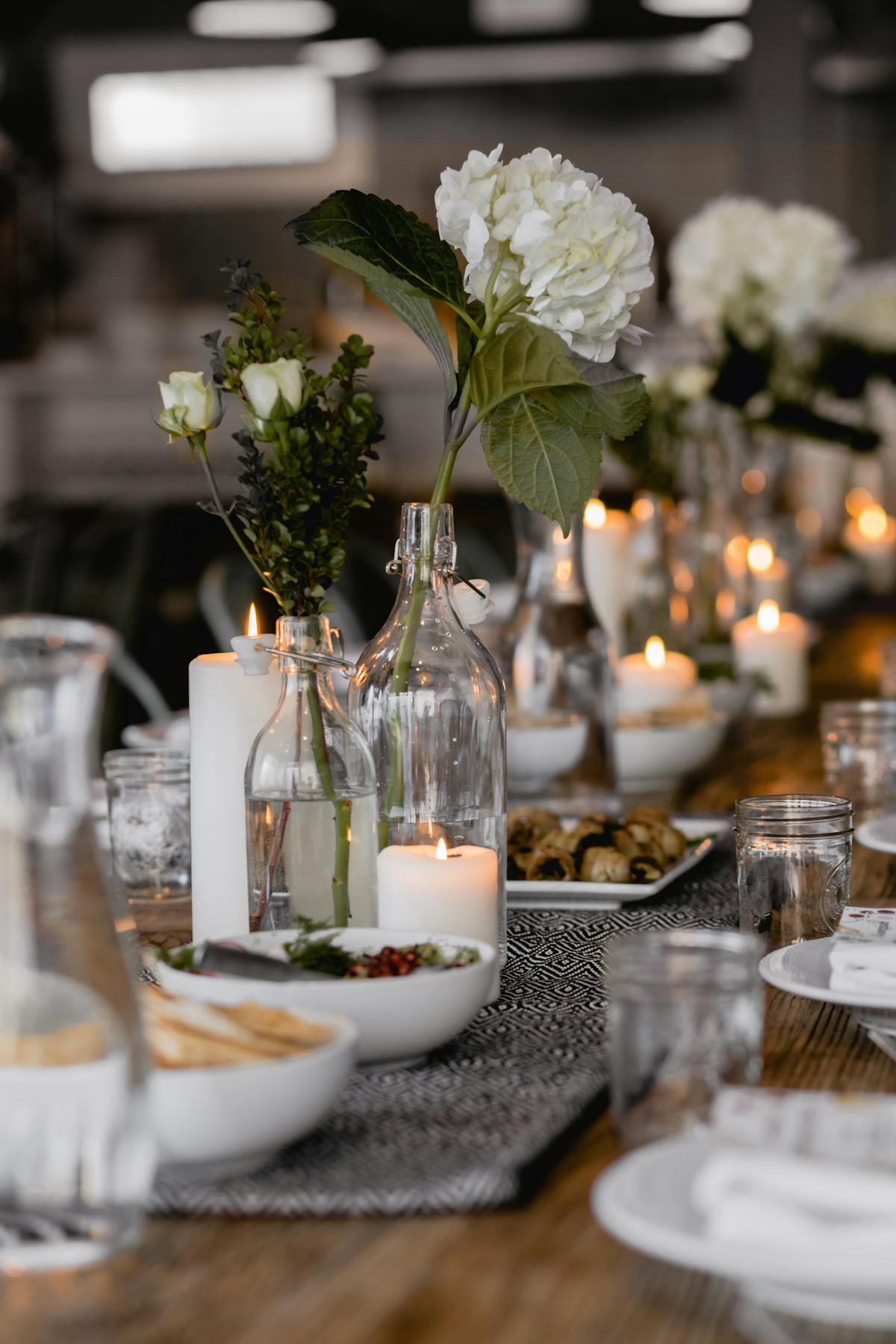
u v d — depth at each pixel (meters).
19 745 0.65
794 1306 0.61
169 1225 0.73
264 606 3.01
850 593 4.25
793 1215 0.61
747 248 2.95
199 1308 0.65
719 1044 0.77
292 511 1.03
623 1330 0.63
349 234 1.08
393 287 1.10
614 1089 0.79
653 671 2.14
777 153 6.99
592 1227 0.72
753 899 1.20
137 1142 0.67
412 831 1.11
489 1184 0.73
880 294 3.71
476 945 0.96
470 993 0.91
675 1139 0.75
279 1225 0.73
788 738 2.36
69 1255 0.67
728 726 2.33
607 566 2.39
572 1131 0.83
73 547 4.54
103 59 7.77
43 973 0.66
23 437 7.54
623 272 1.08
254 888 1.08
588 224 1.05
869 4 7.44
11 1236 0.67
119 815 1.40
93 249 7.93
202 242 7.91
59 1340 0.63
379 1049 0.90
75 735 0.66
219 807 1.16
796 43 6.92
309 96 7.81
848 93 8.16
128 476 7.40
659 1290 0.66
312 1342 0.62
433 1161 0.77
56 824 0.66
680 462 2.76
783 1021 1.03
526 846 1.46
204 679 1.17
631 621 2.46
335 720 1.08
